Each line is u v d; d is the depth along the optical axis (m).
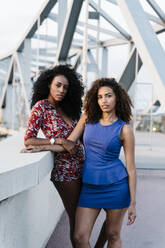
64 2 13.15
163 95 5.18
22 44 21.81
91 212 1.95
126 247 2.79
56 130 2.02
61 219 3.60
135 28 5.81
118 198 1.90
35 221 2.33
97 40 9.18
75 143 2.00
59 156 2.04
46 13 14.96
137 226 3.31
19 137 2.98
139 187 4.88
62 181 2.05
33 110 2.00
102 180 1.90
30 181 1.49
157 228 3.25
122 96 1.99
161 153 6.91
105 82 1.98
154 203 4.11
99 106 2.00
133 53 11.70
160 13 11.66
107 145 1.90
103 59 19.33
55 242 2.90
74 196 2.10
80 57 18.92
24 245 1.97
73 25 11.75
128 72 12.80
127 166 1.95
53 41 18.84
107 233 2.03
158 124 16.62
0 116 29.11
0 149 2.07
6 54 25.78
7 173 1.27
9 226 1.58
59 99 2.07
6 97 30.44
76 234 1.93
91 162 1.96
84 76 8.55
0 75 32.91
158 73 5.33
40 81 2.16
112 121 1.97
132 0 6.08
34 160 1.58
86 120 2.04
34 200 2.26
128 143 1.91
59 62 14.26
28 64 20.20
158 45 5.74
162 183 5.11
